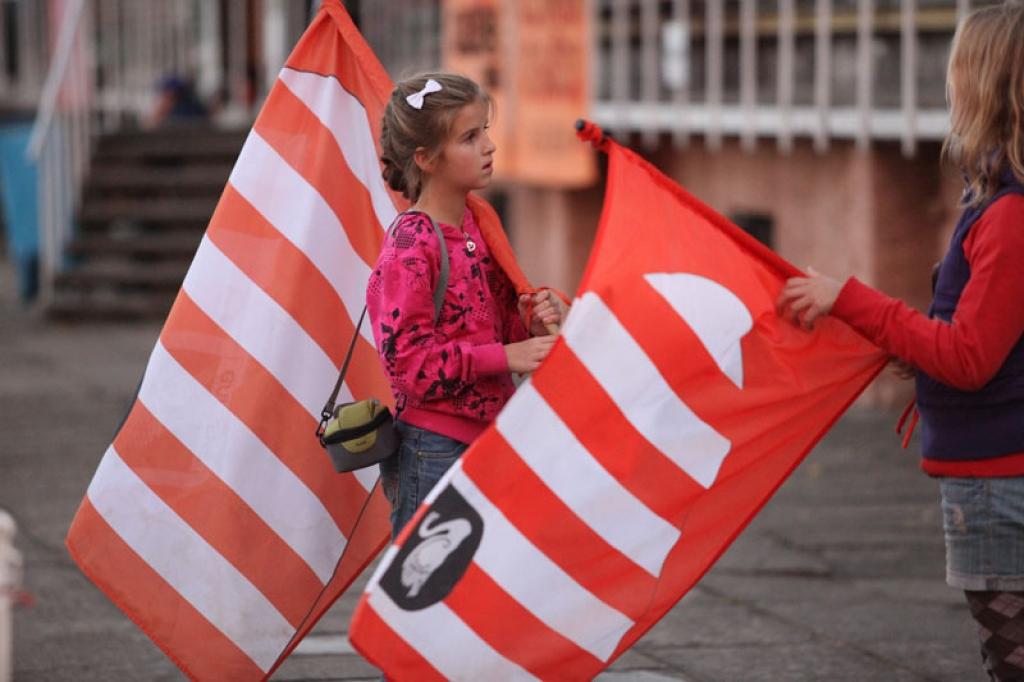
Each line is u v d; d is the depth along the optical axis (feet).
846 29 90.38
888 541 65.51
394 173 37.37
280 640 41.19
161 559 40.88
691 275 35.22
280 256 41.11
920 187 92.53
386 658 32.91
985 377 33.40
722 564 62.34
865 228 92.84
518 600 33.76
